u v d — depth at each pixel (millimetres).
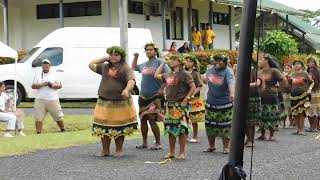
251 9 2604
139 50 19922
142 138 11812
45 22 27500
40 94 13648
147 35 20266
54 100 13758
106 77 9406
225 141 10070
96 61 9461
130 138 12211
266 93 12055
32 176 7852
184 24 30844
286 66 15133
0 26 28562
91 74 19906
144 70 10344
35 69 19562
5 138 11961
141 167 8617
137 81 18953
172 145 9383
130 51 19797
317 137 13023
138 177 7816
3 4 26234
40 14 27641
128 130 9430
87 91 19922
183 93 9133
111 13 25844
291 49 27438
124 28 15055
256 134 13500
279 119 12227
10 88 19281
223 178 2729
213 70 9977
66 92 19922
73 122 15375
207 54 22219
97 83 19938
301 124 13750
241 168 2684
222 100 9930
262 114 12102
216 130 10008
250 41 2609
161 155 9859
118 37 20266
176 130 9156
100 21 26125
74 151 10242
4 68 19266
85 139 11828
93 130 9492
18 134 13164
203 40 30656
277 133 14016
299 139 12672
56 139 11773
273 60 12070
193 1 31984
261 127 12227
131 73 9352
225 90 9914
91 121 15641
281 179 7758
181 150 9406
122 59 9391
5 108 13227
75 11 26703
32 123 15617
